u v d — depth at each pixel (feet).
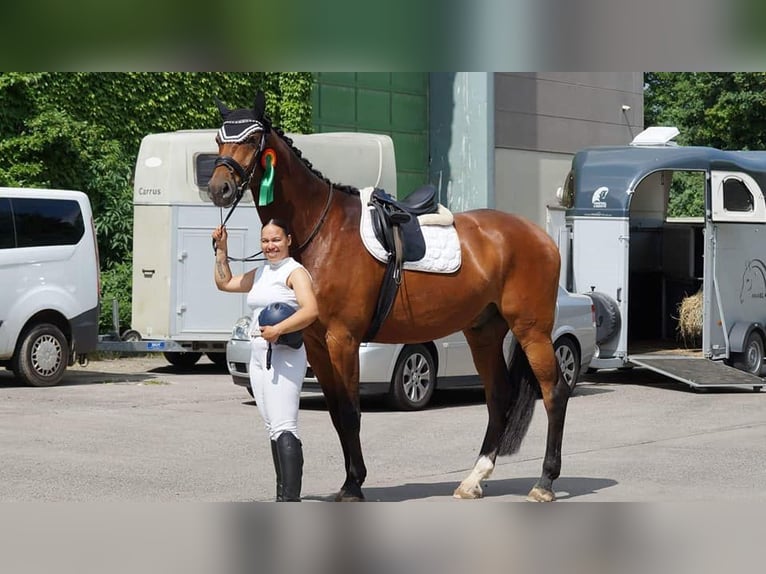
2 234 50.49
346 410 26.09
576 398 52.49
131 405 46.24
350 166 62.75
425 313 27.17
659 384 59.21
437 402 49.78
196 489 29.12
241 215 60.64
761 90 110.42
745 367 60.90
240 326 47.73
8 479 30.09
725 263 60.34
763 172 61.31
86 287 53.42
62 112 69.21
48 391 50.29
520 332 28.30
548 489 27.86
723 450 36.96
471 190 87.86
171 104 74.69
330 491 29.37
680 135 116.37
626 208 58.34
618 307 58.08
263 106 25.20
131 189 72.43
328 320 25.96
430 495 28.81
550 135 94.12
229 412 44.68
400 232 26.76
